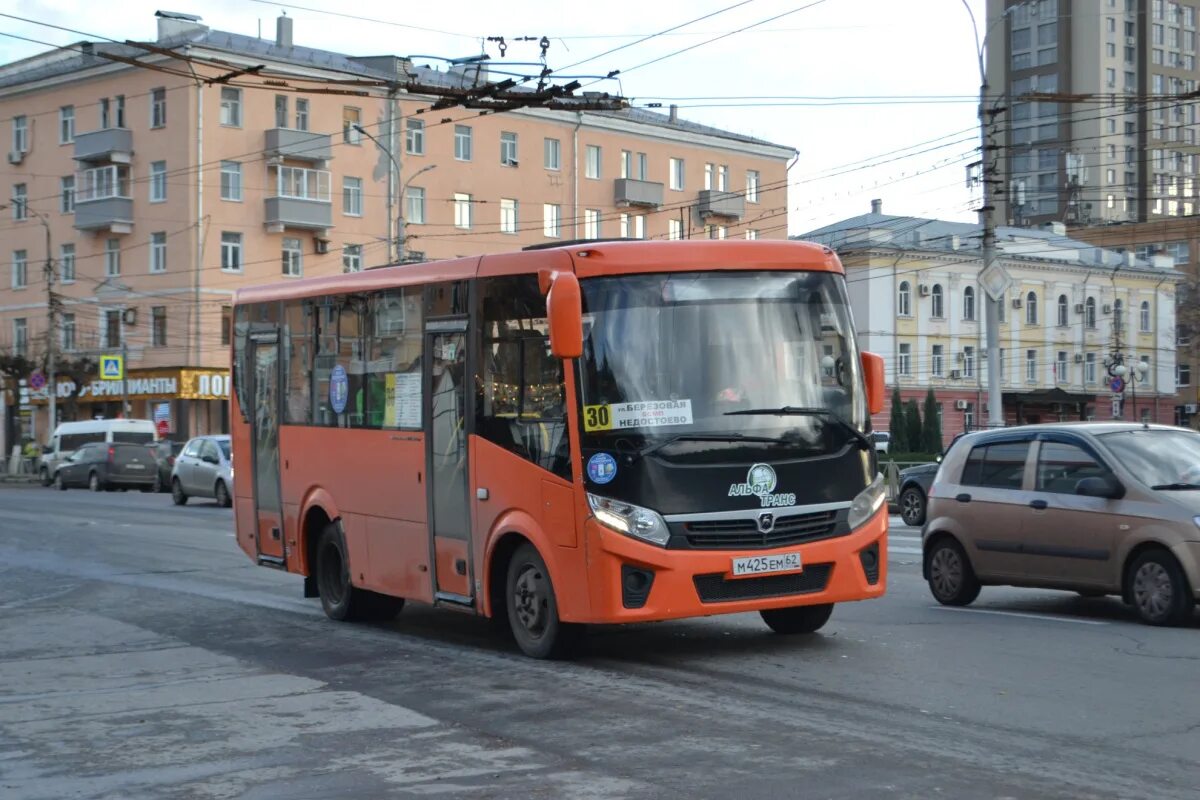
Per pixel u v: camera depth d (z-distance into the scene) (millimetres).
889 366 72812
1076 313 79875
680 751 7062
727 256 9828
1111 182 114000
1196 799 5988
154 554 20859
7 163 63781
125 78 58531
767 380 9703
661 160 68438
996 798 6023
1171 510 11375
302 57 57938
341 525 12602
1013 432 13008
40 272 62844
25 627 13266
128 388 57719
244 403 14508
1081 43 113375
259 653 11164
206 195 56375
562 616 9641
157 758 7379
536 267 9859
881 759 6785
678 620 12133
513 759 7023
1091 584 11930
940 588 13344
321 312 12945
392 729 7895
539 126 64188
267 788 6625
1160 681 8867
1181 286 81312
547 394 9711
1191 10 118812
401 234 43750
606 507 9281
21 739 8023
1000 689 8633
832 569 9672
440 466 10961
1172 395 84312
